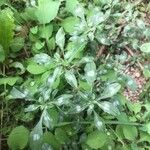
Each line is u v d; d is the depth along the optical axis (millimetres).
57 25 336
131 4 352
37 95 289
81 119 285
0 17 299
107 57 325
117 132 286
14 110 304
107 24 336
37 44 324
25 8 344
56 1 333
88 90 289
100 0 343
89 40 320
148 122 294
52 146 273
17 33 337
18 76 316
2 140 291
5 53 312
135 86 304
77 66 306
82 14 321
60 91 300
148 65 324
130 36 329
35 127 270
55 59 302
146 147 286
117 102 287
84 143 278
